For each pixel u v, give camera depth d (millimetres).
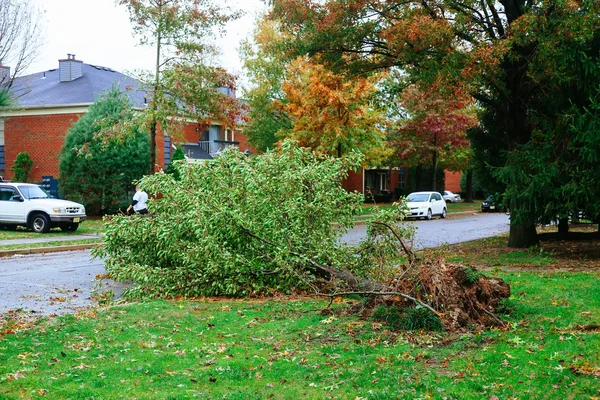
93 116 30188
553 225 26969
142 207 19344
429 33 15484
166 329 8094
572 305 8578
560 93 15594
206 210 11008
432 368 6027
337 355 6578
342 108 30875
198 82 23547
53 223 24141
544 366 5836
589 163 14469
